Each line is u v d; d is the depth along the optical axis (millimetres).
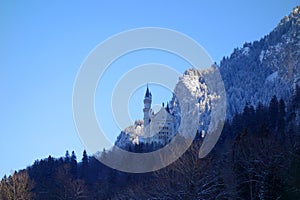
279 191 72125
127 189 94688
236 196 73312
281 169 76438
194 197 73000
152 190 82750
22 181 105312
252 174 78312
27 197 101250
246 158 81562
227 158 85312
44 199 105312
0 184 104125
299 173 72625
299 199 70500
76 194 104875
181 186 75938
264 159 79188
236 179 77250
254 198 74312
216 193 74688
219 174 77062
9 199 97938
